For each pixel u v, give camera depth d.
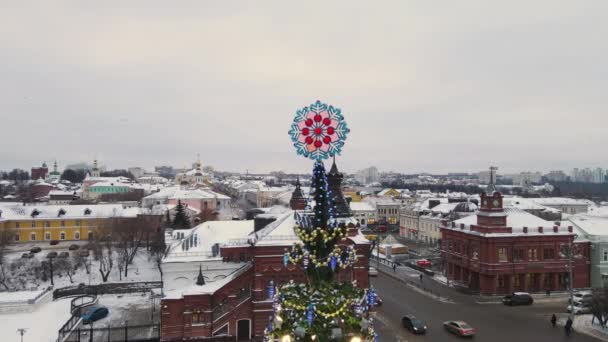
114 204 145.25
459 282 84.44
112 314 65.75
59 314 59.84
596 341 53.66
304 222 27.06
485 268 75.50
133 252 103.19
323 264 22.56
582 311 65.00
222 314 54.69
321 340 21.75
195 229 72.12
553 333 56.50
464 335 54.47
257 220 68.00
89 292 75.94
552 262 77.31
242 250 62.62
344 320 22.30
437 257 112.00
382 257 110.88
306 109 23.17
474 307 68.38
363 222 172.38
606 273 79.38
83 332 56.00
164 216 142.88
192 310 53.69
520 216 82.81
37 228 129.25
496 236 75.50
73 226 131.12
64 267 92.25
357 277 57.62
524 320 61.97
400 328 58.16
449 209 136.62
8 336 50.59
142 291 78.75
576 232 82.75
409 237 150.38
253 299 54.69
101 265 91.62
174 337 53.16
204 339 53.16
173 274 61.19
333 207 23.33
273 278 55.12
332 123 23.09
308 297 22.39
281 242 55.41
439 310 66.50
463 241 82.25
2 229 121.56
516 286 76.62
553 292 77.25
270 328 23.83
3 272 85.88
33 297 61.97
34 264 95.06
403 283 84.69
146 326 57.25
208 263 61.88
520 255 76.69
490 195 78.56
